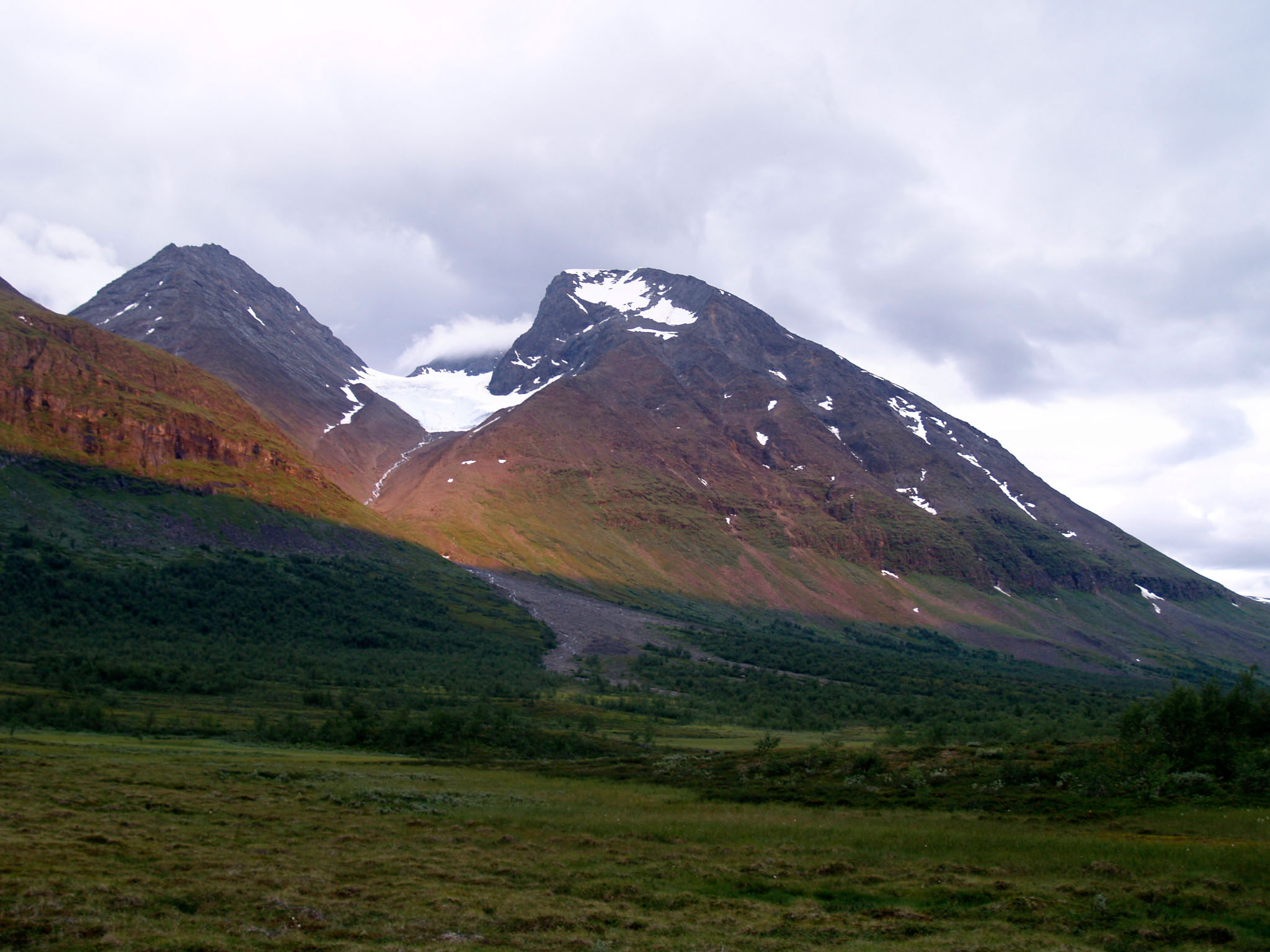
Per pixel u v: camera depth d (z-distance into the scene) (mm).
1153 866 36250
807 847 42406
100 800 48344
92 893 27922
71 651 162000
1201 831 44000
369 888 32188
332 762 83875
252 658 182875
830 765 71188
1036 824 48375
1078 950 26500
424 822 48938
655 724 147750
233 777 64625
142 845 36594
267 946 24297
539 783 73125
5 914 24812
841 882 35188
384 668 188875
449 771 80062
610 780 75125
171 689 142750
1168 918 29797
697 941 26938
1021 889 33312
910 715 180125
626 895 33094
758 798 61344
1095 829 45844
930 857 39781
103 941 23219
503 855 40219
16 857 31969
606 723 142125
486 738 108688
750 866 37906
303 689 155750
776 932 28438
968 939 27500
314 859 36938
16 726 94750
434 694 160375
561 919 29031
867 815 53219
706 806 58031
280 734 105438
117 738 93250
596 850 41844
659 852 41500
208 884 30766
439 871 35656
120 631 187750
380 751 102750
